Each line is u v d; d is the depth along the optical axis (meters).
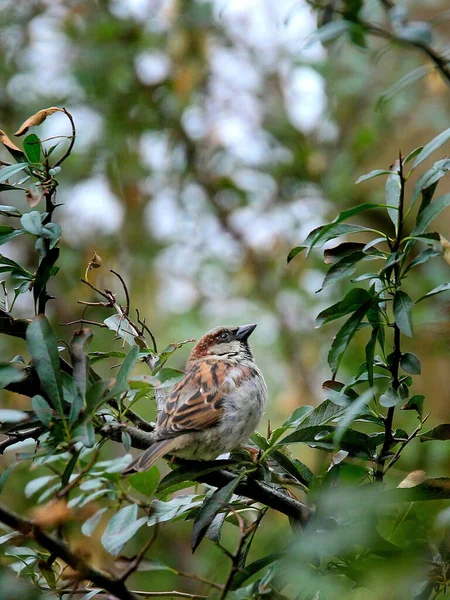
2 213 6.35
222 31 16.58
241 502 6.73
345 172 15.69
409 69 14.72
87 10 16.91
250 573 5.50
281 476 6.63
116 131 16.03
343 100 16.41
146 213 16.45
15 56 16.48
